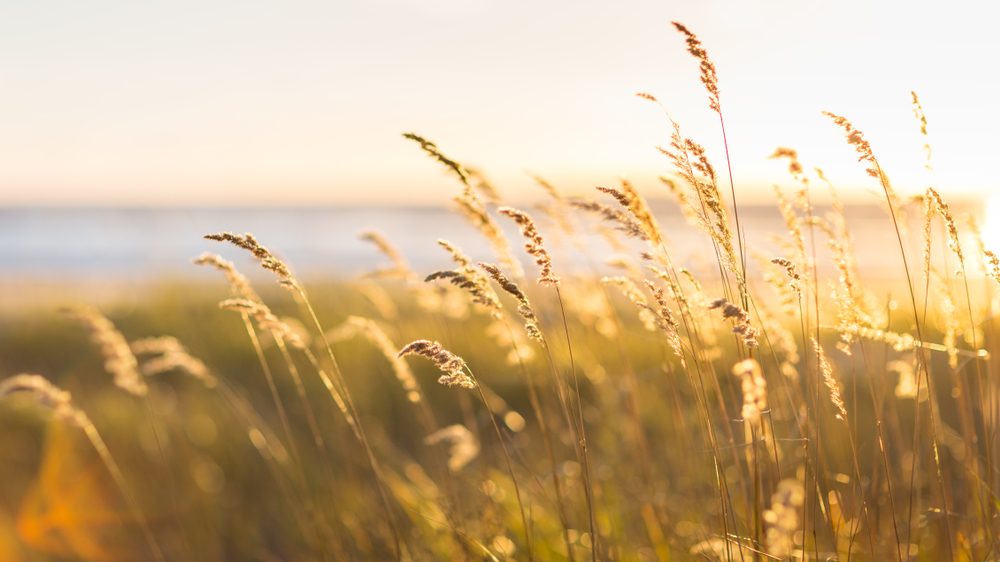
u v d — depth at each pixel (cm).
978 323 304
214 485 488
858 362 430
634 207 260
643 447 363
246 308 303
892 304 320
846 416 250
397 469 473
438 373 600
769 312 311
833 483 321
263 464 502
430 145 255
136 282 1512
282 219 5734
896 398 424
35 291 1551
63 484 495
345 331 369
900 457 350
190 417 594
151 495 484
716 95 247
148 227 5059
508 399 575
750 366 201
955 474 365
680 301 262
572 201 280
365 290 477
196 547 429
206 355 717
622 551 316
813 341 258
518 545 339
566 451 429
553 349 402
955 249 256
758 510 255
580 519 347
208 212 6775
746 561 273
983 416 291
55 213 6831
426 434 528
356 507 384
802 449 316
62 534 442
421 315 635
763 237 310
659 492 349
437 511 372
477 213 286
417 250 2719
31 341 844
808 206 278
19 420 609
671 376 352
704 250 342
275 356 700
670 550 314
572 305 407
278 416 574
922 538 297
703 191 249
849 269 295
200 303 934
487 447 468
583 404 511
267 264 271
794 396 320
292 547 418
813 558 273
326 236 4241
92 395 657
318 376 643
